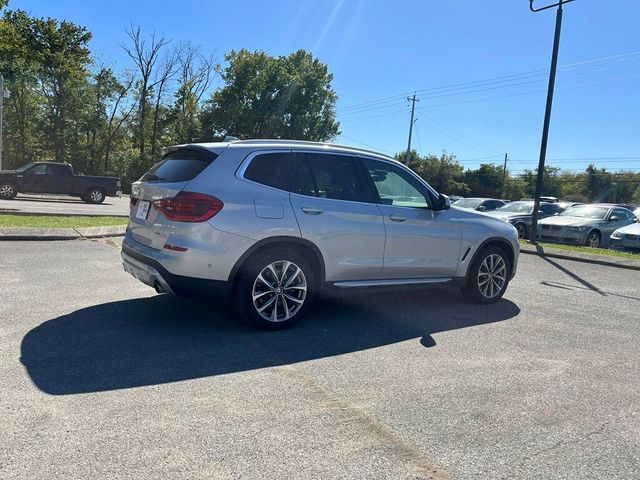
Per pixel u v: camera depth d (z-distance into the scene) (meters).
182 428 3.04
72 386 3.55
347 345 4.76
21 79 41.19
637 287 8.60
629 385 4.07
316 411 3.36
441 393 3.76
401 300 6.73
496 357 4.62
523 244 13.90
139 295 6.15
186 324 5.11
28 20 40.97
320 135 56.38
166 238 4.63
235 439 2.95
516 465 2.83
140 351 4.31
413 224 5.81
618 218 16.14
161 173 5.10
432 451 2.93
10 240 9.57
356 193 5.51
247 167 4.91
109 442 2.84
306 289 5.16
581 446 3.07
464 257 6.33
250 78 53.50
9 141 43.03
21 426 2.96
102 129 48.31
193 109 53.16
